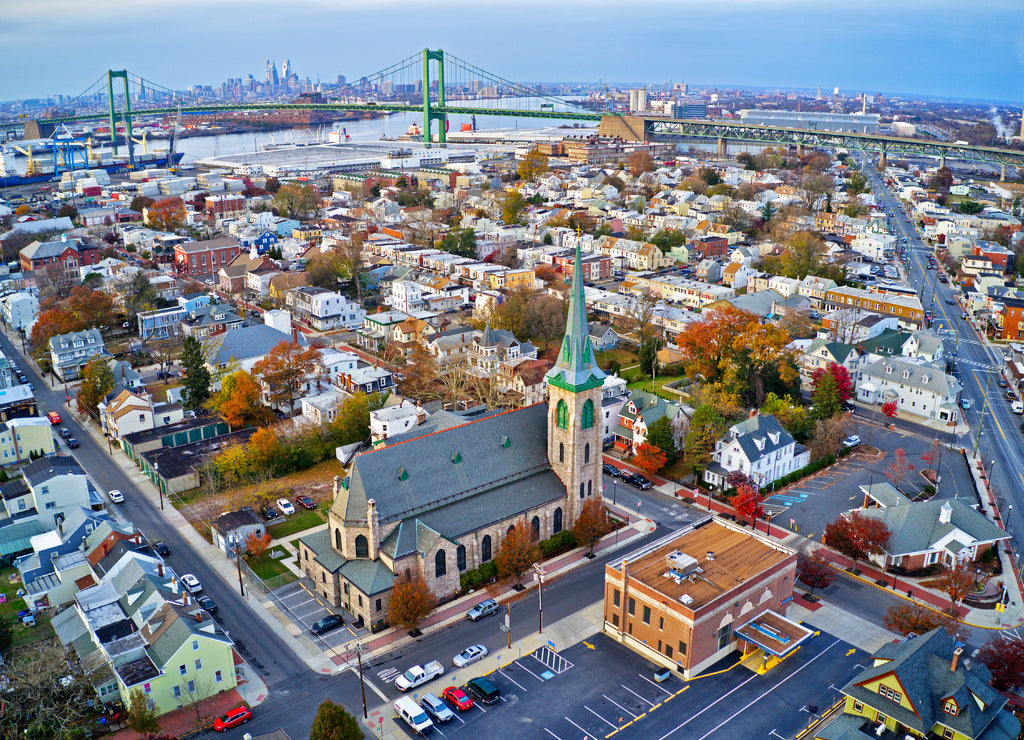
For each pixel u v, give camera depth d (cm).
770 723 9188
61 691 9350
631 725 9175
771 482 14788
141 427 16575
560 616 11156
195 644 9450
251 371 18275
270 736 8538
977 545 12294
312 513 13950
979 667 8938
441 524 11450
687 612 9694
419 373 18775
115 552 11669
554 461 12738
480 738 8981
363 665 10188
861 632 10781
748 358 17825
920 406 17962
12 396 17512
